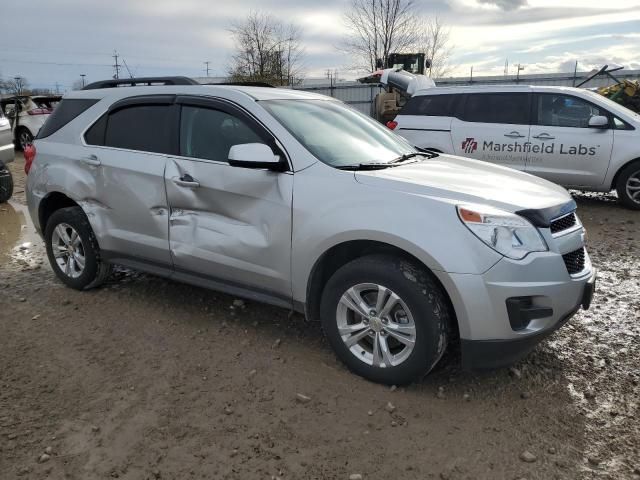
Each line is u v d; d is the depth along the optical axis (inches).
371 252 131.7
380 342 125.3
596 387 128.1
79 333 155.7
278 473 99.7
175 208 153.9
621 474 99.5
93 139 174.1
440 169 142.3
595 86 1095.6
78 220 177.3
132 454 104.7
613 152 307.3
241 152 129.7
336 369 135.2
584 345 148.8
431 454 104.8
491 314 112.9
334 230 125.0
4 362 139.6
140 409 118.9
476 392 125.7
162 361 139.6
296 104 156.6
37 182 186.7
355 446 107.0
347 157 141.3
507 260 112.3
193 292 185.2
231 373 133.7
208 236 147.3
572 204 131.9
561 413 118.0
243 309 171.5
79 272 184.7
